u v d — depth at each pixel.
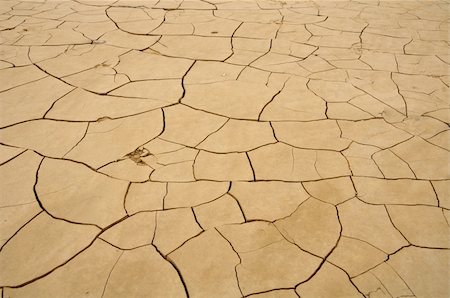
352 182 1.55
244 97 2.10
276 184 1.54
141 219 1.36
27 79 2.21
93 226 1.33
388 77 2.35
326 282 1.17
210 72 2.35
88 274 1.17
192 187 1.51
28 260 1.21
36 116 1.90
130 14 3.25
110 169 1.58
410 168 1.63
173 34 2.86
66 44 2.65
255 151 1.71
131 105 2.00
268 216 1.39
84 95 2.08
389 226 1.36
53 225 1.33
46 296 1.11
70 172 1.56
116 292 1.12
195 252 1.25
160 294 1.12
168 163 1.63
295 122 1.91
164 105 2.01
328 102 2.08
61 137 1.76
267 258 1.24
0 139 1.73
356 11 3.50
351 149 1.73
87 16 3.19
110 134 1.79
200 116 1.94
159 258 1.23
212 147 1.73
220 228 1.34
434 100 2.12
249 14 3.32
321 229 1.34
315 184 1.54
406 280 1.18
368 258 1.25
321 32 2.98
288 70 2.39
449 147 1.75
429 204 1.46
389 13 3.47
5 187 1.48
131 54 2.54
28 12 3.26
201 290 1.13
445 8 3.63
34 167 1.58
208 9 3.42
